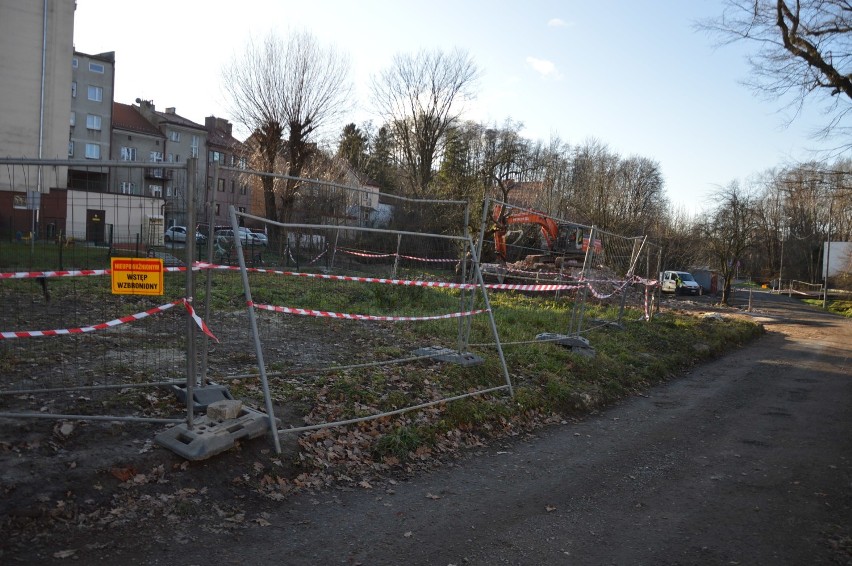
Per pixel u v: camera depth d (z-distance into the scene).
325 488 4.85
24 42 30.02
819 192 19.59
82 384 5.66
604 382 9.35
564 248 25.00
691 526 4.65
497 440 6.61
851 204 20.22
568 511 4.86
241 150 33.91
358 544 4.04
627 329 14.54
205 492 4.35
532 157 53.44
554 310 16.38
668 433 7.36
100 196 5.54
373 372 7.46
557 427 7.35
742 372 12.01
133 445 4.62
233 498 4.39
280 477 4.79
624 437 7.10
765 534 4.54
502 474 5.62
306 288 13.48
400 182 47.22
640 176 53.66
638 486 5.52
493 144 51.72
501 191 42.56
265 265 9.41
